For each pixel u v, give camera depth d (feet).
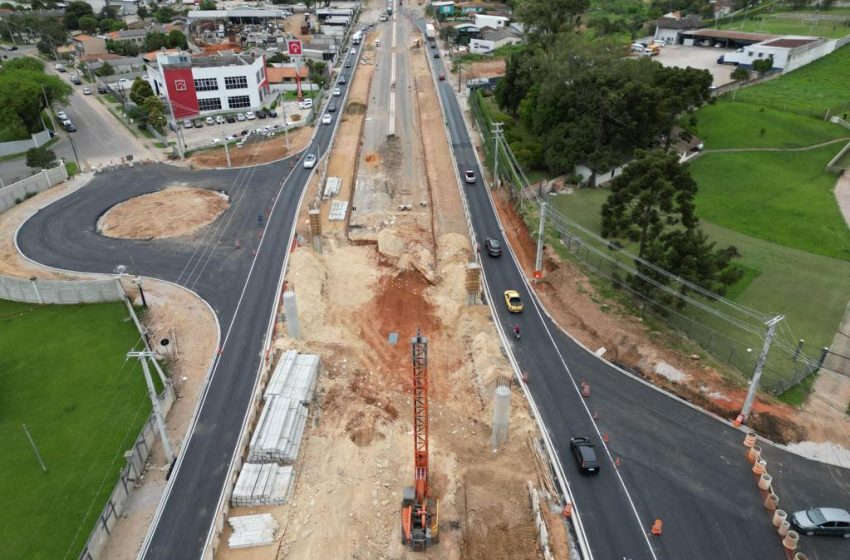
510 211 282.77
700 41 569.23
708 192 300.20
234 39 634.02
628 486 147.13
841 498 142.51
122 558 132.77
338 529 136.77
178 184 320.70
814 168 326.44
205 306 219.82
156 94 444.96
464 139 370.94
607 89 295.89
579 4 401.29
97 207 296.10
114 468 153.79
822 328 195.42
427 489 142.51
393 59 556.51
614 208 210.18
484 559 131.95
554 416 168.35
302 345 196.44
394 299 224.33
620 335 195.11
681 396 174.29
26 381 183.11
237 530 136.26
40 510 142.10
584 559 130.52
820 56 501.97
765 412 163.73
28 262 248.32
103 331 207.00
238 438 164.35
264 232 270.46
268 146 368.89
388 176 323.98
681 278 187.01
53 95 395.34
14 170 344.69
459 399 177.78
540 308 215.72
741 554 130.82
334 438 161.79
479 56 542.98
